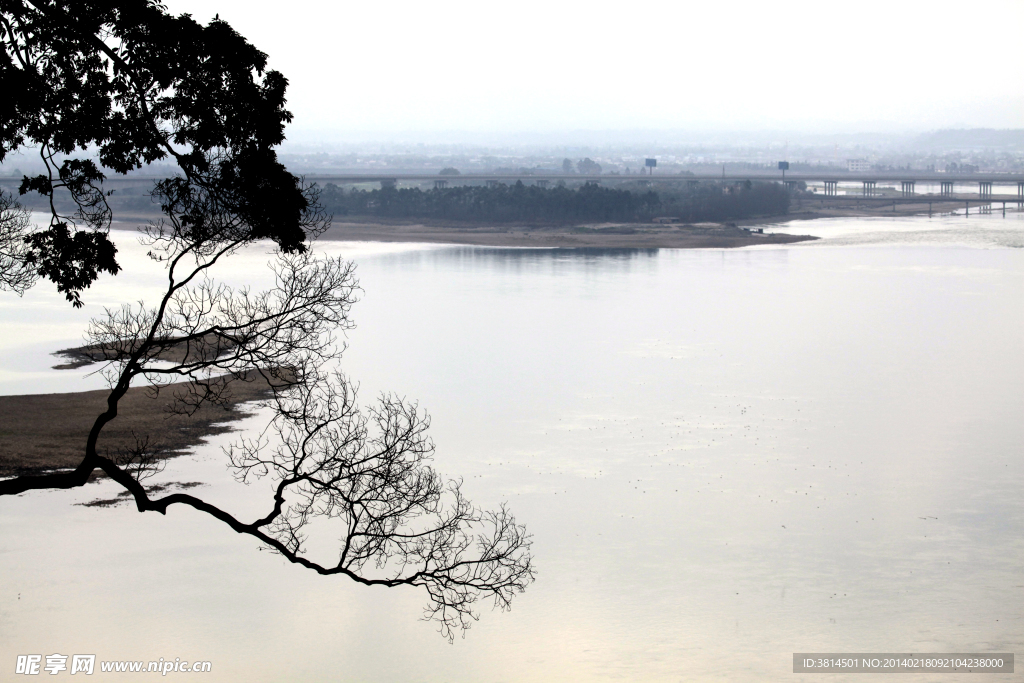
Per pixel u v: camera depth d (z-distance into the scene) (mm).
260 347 20828
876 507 48844
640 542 43594
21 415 59781
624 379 75562
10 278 25219
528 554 41625
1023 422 64812
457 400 67688
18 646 33031
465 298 119250
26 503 45875
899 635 35719
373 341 90125
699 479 52438
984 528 46312
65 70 22234
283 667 32188
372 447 28125
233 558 40625
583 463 54562
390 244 194625
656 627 35781
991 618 37188
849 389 73500
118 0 21016
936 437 61188
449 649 33781
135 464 50969
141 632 34219
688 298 121188
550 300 118188
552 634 35219
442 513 45188
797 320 105188
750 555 42688
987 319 106562
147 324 23125
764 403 68875
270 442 54812
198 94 21156
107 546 41469
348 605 36938
